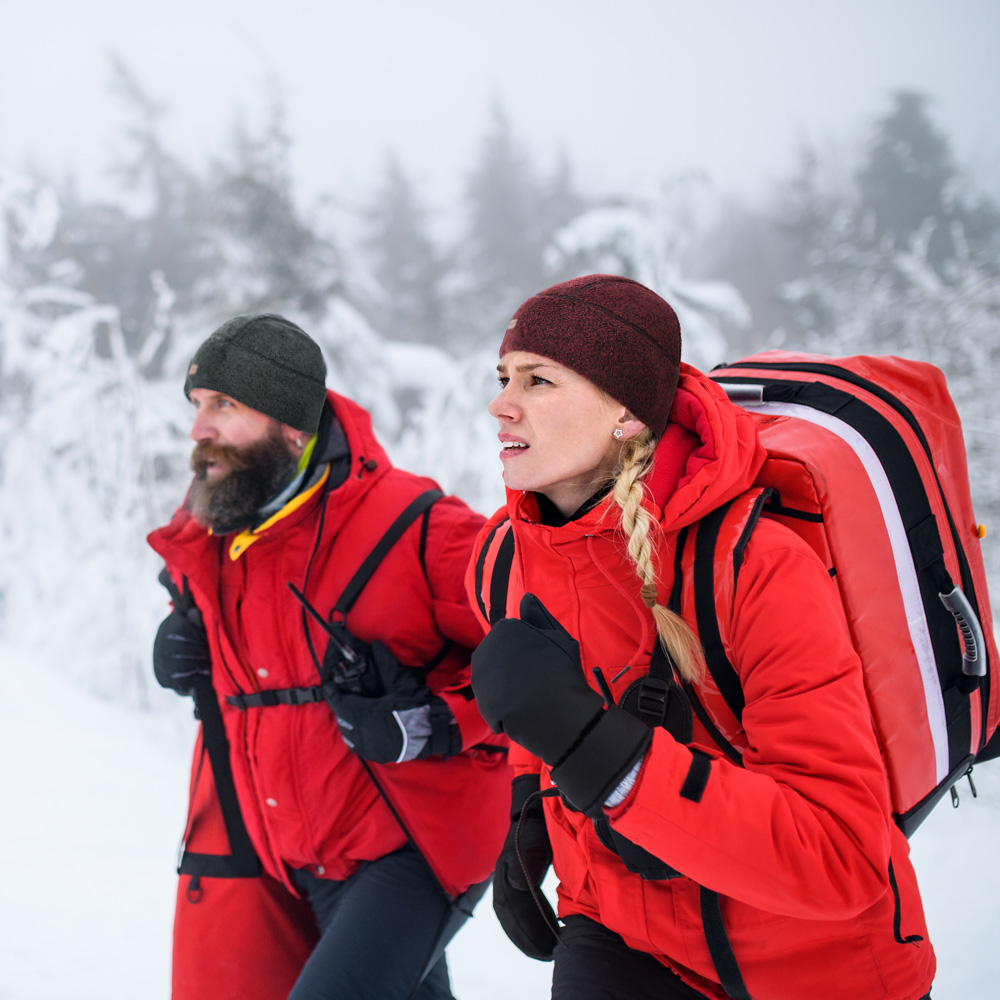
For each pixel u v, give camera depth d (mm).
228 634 1863
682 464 1233
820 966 1151
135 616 7910
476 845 1835
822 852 982
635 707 1130
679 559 1167
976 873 2986
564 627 1264
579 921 1355
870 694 1211
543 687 1034
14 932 3123
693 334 10258
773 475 1216
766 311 24391
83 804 4645
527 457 1244
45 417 8609
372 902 1718
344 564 1828
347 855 1803
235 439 1825
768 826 981
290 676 1816
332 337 14172
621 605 1222
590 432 1225
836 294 22422
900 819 1253
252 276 13938
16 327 10336
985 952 2463
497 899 1458
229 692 1873
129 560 8109
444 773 1821
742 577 1110
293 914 1922
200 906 1896
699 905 1177
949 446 1469
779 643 1072
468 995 2711
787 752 1034
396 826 1794
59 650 8250
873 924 1151
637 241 10195
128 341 13234
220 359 1807
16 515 8742
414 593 1849
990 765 4898
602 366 1199
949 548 1370
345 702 1720
